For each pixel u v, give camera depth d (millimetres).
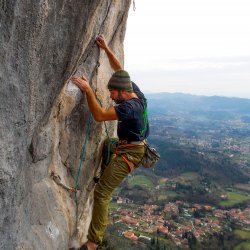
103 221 4762
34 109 3225
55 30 3088
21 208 3348
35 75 3043
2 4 2430
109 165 4715
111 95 4516
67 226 4551
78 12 3268
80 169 5035
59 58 3324
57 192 4457
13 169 2906
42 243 3777
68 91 4254
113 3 4953
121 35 6004
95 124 5020
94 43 4738
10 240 3125
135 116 4383
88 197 5527
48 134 3854
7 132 2785
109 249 13805
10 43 2623
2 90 2645
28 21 2699
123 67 6410
